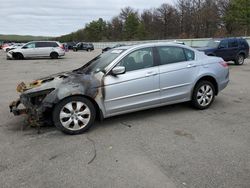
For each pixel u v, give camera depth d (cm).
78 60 2627
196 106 689
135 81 593
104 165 422
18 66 2011
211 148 471
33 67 1920
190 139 512
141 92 604
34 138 534
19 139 530
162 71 627
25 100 552
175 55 661
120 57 594
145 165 418
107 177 388
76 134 550
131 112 632
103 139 523
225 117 637
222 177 381
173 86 644
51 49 2848
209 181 372
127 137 529
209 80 705
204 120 618
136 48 615
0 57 3159
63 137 537
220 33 5644
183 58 670
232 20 5106
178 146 482
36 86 564
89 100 557
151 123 604
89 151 472
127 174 394
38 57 2864
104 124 604
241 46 1880
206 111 685
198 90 681
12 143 512
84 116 556
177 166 413
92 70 613
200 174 389
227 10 5750
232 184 364
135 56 610
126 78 586
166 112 679
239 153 451
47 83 566
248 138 512
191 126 581
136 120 625
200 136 526
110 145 495
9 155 462
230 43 1830
